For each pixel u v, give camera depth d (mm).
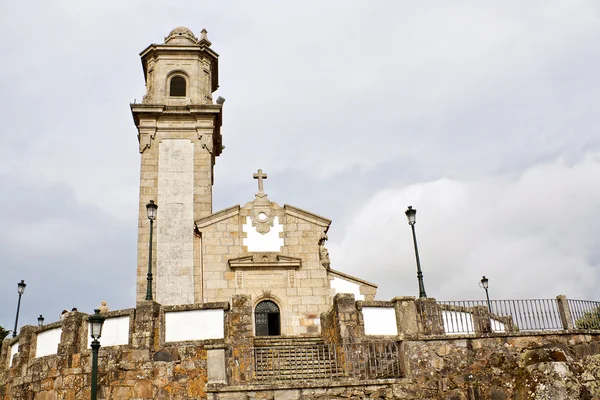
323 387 17047
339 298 19500
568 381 17375
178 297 30719
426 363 18172
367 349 18203
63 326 20562
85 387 19078
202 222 30859
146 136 34094
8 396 22391
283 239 30938
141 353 18641
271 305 29797
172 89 36750
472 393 17969
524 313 19516
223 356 17828
